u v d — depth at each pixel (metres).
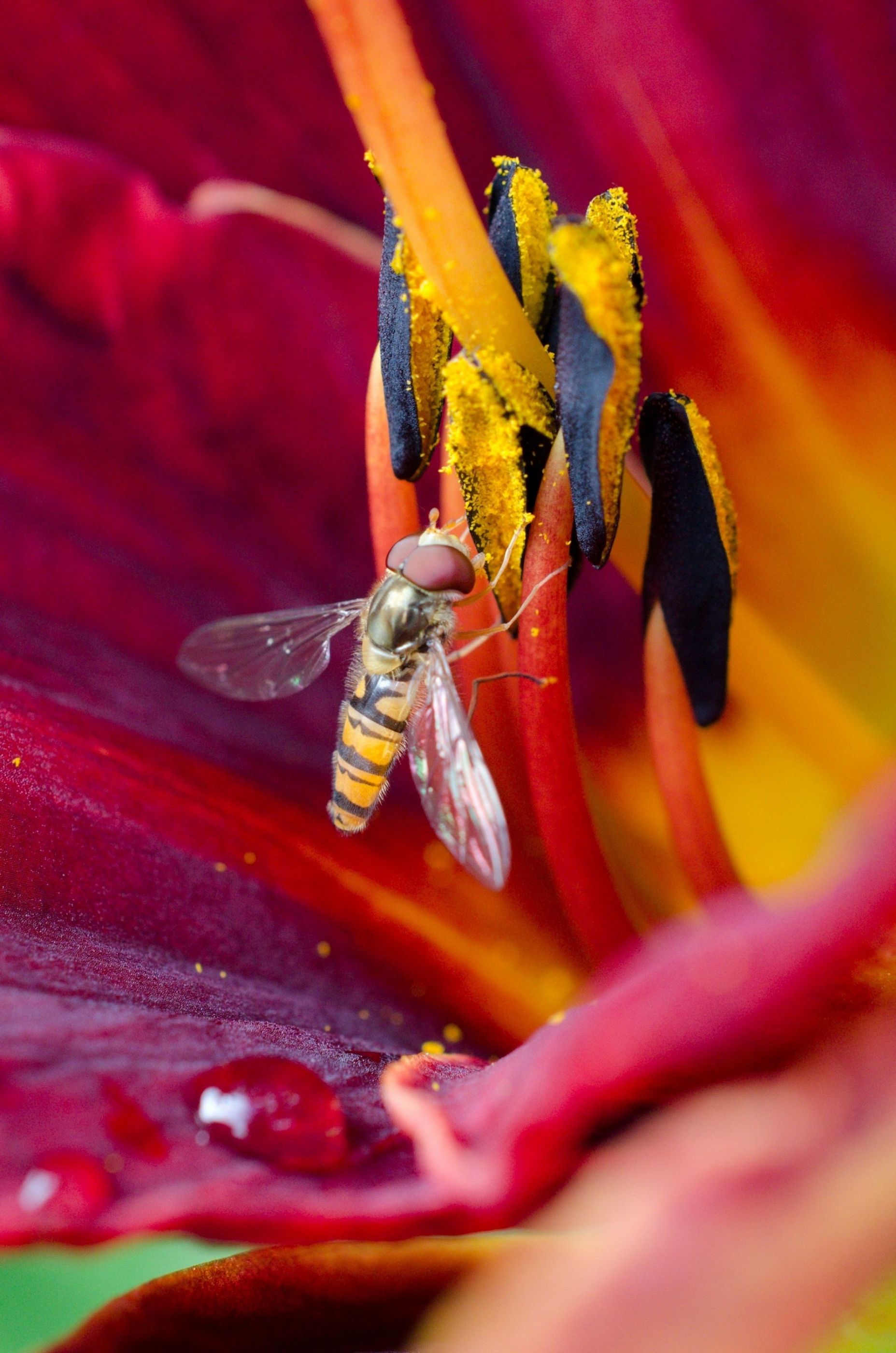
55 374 0.15
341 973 0.14
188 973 0.14
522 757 0.15
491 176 0.16
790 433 0.16
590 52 0.16
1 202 0.15
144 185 0.16
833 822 0.15
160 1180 0.12
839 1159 0.10
